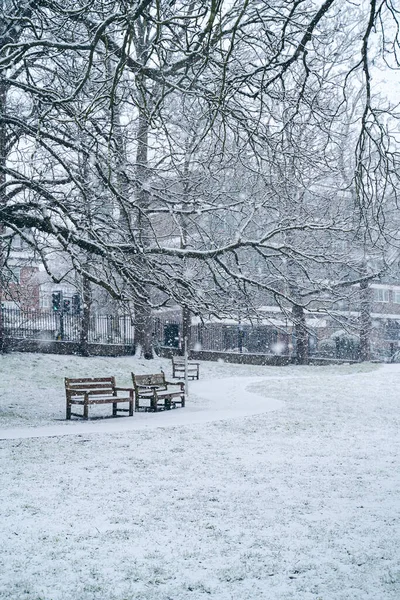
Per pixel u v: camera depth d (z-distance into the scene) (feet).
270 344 139.54
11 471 31.99
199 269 64.85
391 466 34.27
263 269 91.56
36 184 46.14
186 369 72.64
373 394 76.95
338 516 24.56
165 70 36.17
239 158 42.24
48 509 25.34
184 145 51.78
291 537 21.97
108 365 96.94
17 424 49.73
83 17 36.47
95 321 111.65
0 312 92.63
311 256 58.90
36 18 44.86
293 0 23.50
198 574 18.44
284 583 17.72
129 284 50.34
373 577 18.07
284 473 32.32
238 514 24.80
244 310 55.62
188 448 38.99
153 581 17.89
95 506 25.82
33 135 44.91
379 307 162.71
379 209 28.50
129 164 48.91
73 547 20.84
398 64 22.04
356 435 45.44
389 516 24.53
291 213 67.05
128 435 43.50
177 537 21.95
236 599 16.53
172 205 55.93
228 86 28.25
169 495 27.68
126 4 25.43
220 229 75.72
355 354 140.15
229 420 51.83
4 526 23.12
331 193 74.64
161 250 51.03
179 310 146.30
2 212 48.19
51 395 72.69
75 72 47.03
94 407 64.08
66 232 48.24
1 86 51.90
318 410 60.39
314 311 58.65
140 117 48.75
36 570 18.75
